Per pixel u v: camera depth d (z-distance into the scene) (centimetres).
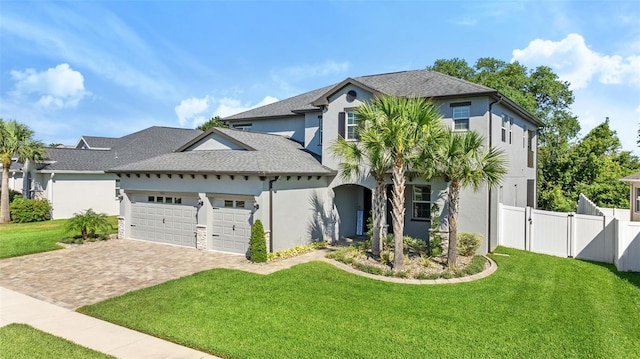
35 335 798
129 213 1947
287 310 941
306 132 2180
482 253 1590
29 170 3003
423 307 977
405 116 1271
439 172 1395
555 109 3991
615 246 1462
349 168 1516
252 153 1731
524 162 2306
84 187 2920
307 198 1745
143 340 782
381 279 1221
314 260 1450
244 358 700
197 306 966
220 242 1656
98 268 1366
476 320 892
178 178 1744
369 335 802
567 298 1061
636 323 892
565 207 2975
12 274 1295
